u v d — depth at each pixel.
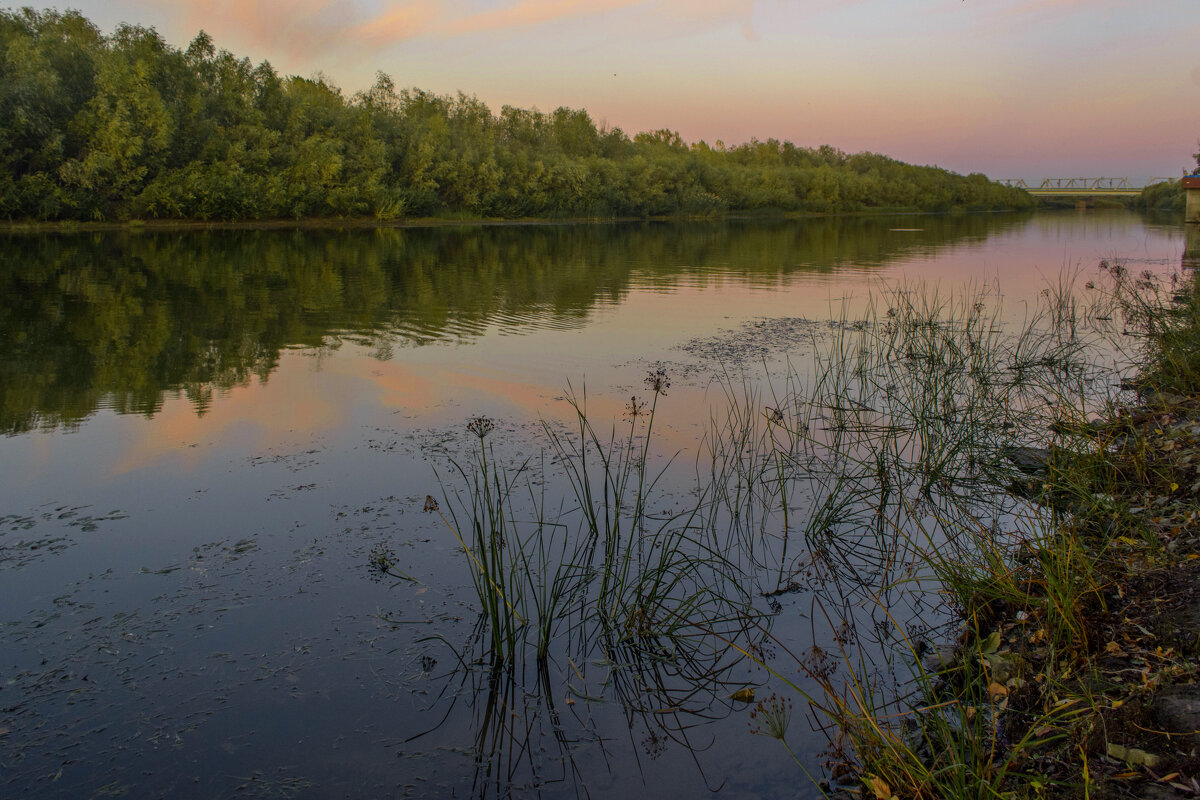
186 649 3.53
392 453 5.97
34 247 22.88
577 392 7.85
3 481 5.34
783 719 2.76
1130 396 7.62
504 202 47.75
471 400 7.47
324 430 6.49
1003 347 10.32
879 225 51.16
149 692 3.23
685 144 79.94
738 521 4.99
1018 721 2.94
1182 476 4.83
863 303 14.35
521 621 3.81
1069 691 2.95
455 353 9.56
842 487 5.59
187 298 13.61
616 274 19.06
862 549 4.64
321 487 5.31
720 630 3.78
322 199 38.12
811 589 4.17
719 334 11.09
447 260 21.36
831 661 3.50
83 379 8.05
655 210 56.06
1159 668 2.98
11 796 2.67
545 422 6.82
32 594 3.94
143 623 3.71
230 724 3.06
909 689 3.28
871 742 2.79
